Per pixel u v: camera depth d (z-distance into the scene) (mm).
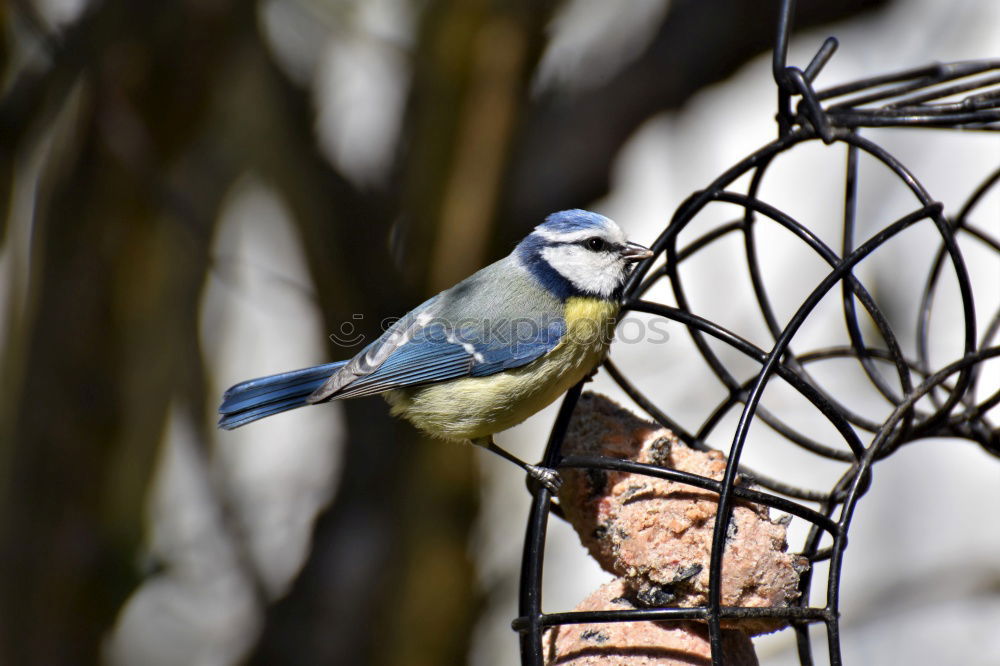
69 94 10547
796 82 6789
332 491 11078
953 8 13703
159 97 10539
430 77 10852
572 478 6906
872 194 13992
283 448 14203
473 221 10500
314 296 10844
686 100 11648
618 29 12312
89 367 10766
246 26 10734
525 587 6770
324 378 8578
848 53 13812
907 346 13305
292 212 11070
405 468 10680
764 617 5980
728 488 5965
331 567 10562
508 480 12320
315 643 10328
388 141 11836
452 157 10609
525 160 11320
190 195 11188
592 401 7223
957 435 7875
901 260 13711
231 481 12836
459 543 10609
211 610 12555
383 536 10539
